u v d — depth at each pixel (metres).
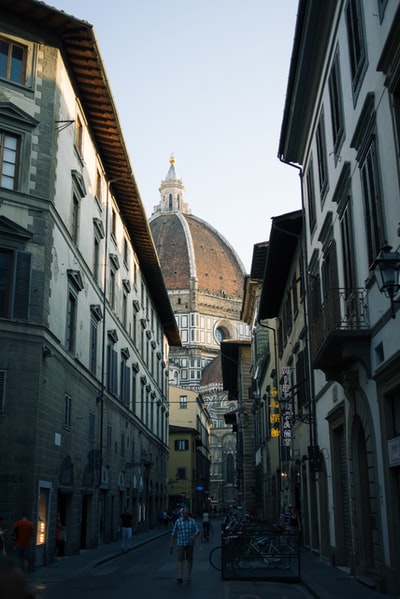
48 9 22.06
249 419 60.41
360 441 15.82
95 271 31.05
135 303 42.88
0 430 19.48
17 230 21.03
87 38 23.39
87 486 27.61
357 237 15.13
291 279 29.84
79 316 26.94
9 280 20.81
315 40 18.52
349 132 15.79
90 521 28.58
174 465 89.81
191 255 180.12
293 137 23.41
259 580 16.89
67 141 24.83
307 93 20.98
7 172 21.64
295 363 28.98
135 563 22.97
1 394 19.77
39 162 22.23
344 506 18.31
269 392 43.19
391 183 12.10
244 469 59.19
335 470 18.77
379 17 12.55
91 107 28.02
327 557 20.28
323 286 19.52
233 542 17.28
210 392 152.75
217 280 183.12
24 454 19.64
